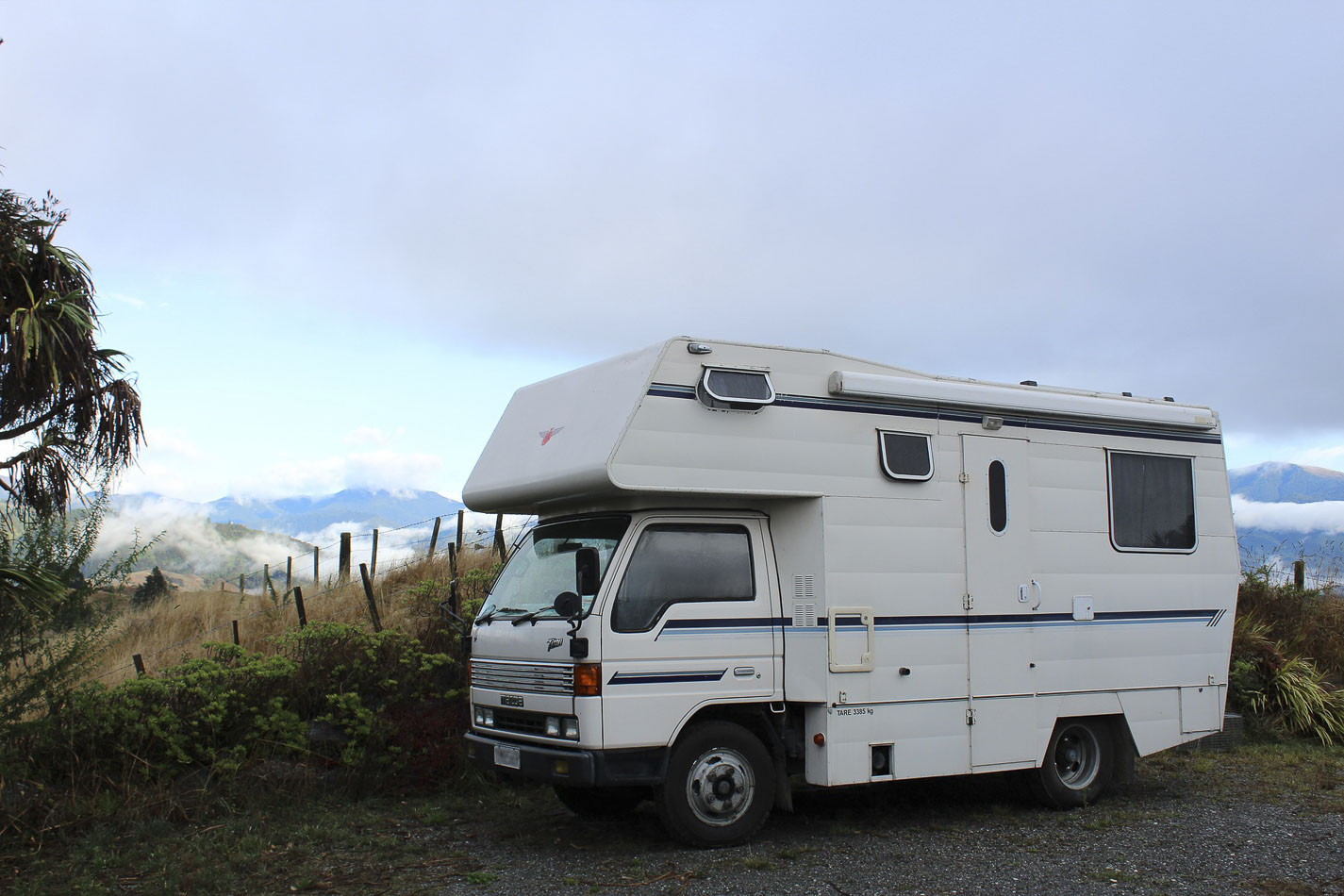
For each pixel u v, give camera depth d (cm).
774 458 686
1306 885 584
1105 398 841
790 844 673
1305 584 1430
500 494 758
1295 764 977
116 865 615
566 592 649
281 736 792
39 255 754
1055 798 774
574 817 750
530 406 791
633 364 680
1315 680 1178
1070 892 569
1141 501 839
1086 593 798
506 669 691
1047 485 794
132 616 1428
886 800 812
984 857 644
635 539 657
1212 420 877
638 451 644
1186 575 849
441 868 619
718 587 676
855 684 693
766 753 671
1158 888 579
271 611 1393
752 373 688
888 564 716
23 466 736
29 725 709
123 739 740
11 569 631
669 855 641
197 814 713
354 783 789
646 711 635
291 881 593
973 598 748
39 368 729
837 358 726
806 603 691
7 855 627
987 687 746
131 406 772
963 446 761
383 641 895
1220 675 858
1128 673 810
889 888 575
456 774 827
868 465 721
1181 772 938
